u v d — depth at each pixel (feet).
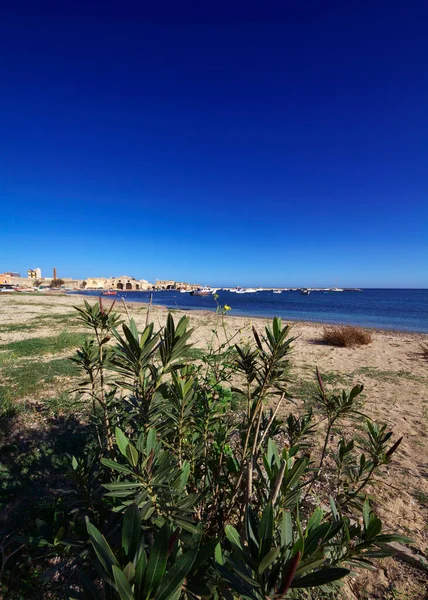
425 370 25.26
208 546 2.94
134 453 3.42
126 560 2.52
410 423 14.64
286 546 2.62
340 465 6.50
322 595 4.92
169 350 4.54
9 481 8.84
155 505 3.54
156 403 4.80
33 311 68.13
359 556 3.81
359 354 31.91
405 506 8.52
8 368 21.33
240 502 5.14
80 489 5.41
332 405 5.98
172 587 2.05
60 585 5.73
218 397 6.59
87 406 14.42
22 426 12.50
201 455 6.00
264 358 4.89
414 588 6.07
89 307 6.78
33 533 6.91
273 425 6.48
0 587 5.64
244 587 2.39
